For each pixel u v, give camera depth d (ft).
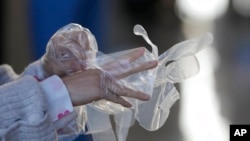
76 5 20.63
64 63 9.14
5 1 32.32
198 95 45.60
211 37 9.03
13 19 32.01
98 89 8.25
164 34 114.21
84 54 9.00
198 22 137.39
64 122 8.16
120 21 120.37
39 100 7.79
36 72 9.75
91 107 9.26
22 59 32.12
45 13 21.03
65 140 9.33
